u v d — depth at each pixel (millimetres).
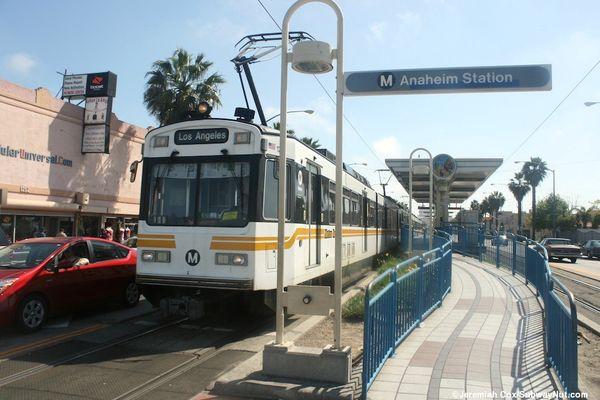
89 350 7723
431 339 7887
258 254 8523
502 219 118500
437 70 6469
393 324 7047
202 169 8977
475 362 6641
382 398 5395
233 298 9305
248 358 7262
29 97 18703
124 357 7363
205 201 8867
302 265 10039
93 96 21188
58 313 9352
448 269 12945
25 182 18609
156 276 8938
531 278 13883
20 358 7258
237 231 8555
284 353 5984
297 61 6277
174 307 8789
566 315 5434
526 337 8016
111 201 22906
